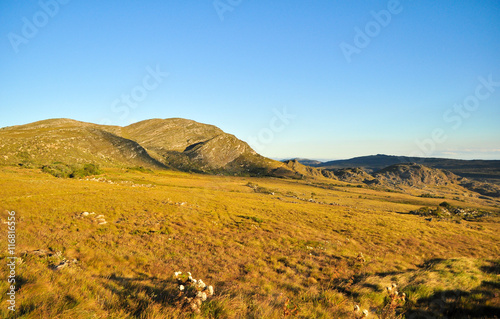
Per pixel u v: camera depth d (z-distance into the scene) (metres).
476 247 24.53
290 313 6.72
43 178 60.53
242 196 70.88
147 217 29.78
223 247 19.36
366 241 24.62
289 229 28.20
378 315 8.12
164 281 10.77
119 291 7.37
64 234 18.80
